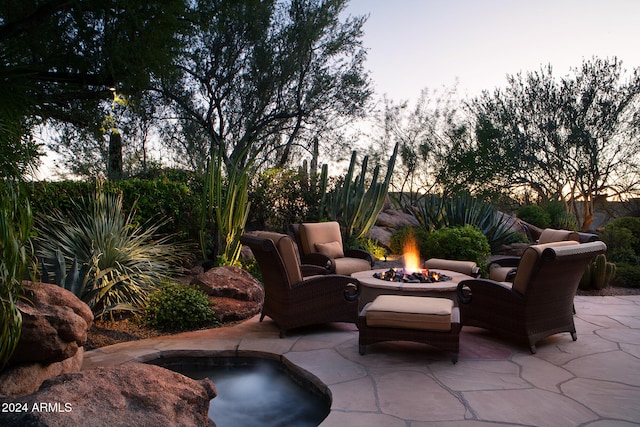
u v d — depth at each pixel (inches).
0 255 100.2
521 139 728.3
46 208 273.3
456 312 176.6
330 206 432.8
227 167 556.7
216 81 606.5
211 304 229.1
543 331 182.4
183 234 336.8
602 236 438.0
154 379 89.7
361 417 121.1
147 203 323.9
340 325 219.5
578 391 140.0
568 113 702.5
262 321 226.2
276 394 151.0
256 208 448.1
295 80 637.9
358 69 646.5
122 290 218.7
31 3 234.2
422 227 477.1
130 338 193.8
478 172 683.4
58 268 190.2
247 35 582.9
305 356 172.2
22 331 119.0
